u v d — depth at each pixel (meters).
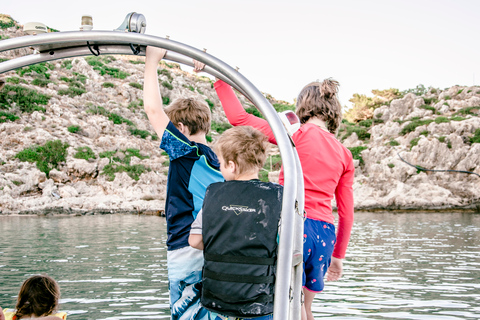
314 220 2.36
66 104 45.19
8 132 35.94
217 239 1.86
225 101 2.47
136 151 39.84
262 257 1.83
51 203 29.86
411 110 58.06
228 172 2.04
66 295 8.25
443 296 8.45
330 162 2.42
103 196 32.59
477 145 40.34
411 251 14.91
